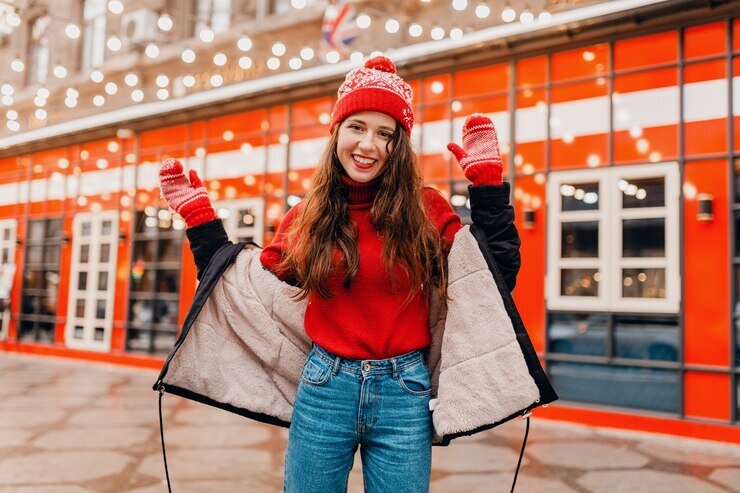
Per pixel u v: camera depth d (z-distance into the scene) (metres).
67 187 9.40
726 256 4.74
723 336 4.71
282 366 1.66
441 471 3.84
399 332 1.47
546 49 5.62
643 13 5.00
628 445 4.54
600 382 5.21
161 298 8.09
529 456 4.23
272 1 8.17
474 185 1.49
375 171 1.53
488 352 1.42
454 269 1.48
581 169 5.42
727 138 4.80
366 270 1.47
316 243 1.49
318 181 1.55
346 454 1.47
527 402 1.39
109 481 3.51
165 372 1.57
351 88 1.54
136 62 8.93
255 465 3.91
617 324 5.18
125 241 8.59
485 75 5.96
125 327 8.35
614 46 5.33
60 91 9.94
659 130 5.09
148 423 5.07
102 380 7.26
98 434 4.64
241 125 7.73
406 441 1.43
